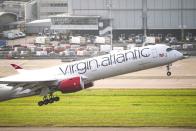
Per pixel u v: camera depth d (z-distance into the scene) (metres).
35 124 161.00
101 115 172.38
